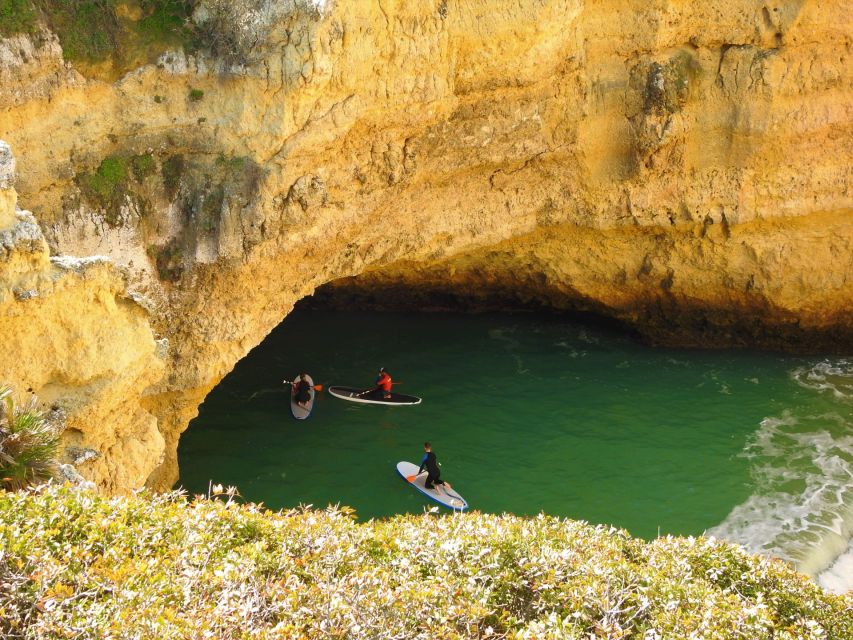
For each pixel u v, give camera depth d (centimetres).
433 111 1988
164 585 883
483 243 2345
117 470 1434
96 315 1323
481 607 962
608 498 2034
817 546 1853
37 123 1598
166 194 1739
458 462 2161
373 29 1795
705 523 1942
